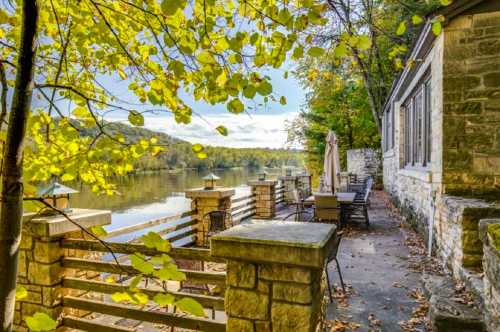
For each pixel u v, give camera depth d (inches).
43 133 73.8
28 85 41.7
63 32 78.4
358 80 645.9
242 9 76.2
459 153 183.5
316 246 71.4
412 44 231.0
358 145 847.1
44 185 113.0
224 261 93.4
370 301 148.0
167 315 99.8
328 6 85.8
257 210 371.2
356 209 336.5
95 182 86.4
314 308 77.8
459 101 183.0
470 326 110.0
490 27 178.2
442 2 84.0
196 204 247.8
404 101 353.7
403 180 350.6
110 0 74.5
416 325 126.5
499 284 93.5
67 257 117.1
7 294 40.3
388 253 221.1
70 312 119.4
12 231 41.0
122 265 106.1
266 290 76.4
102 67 90.7
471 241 143.4
